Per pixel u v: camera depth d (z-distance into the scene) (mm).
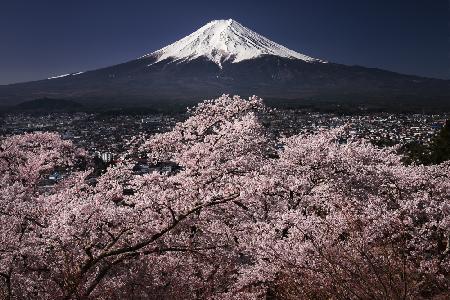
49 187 18281
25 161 18484
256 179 11320
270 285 10492
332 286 8258
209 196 10039
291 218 9609
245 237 11070
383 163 19344
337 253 8516
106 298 9828
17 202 10469
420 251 8625
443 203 9750
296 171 15922
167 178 12922
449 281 8273
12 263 8938
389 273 7617
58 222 9156
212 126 18469
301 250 8859
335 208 10844
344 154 17266
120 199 11750
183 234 11148
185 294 10586
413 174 16141
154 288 10219
